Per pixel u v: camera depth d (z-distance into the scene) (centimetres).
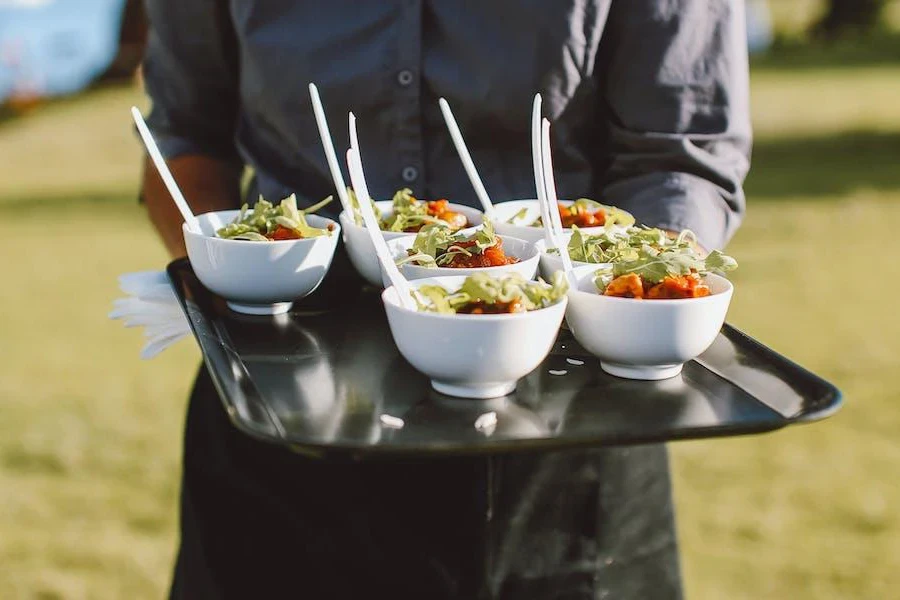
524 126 183
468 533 173
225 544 183
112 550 325
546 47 176
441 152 188
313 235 177
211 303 177
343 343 162
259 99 188
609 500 181
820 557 315
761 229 711
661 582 189
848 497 353
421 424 132
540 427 131
